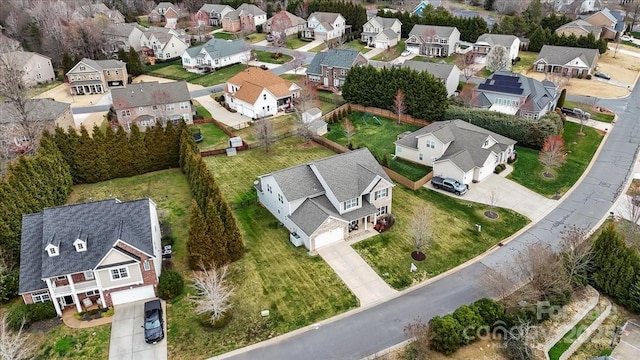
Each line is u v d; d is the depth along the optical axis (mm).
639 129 69938
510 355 33406
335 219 45125
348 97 79938
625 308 38656
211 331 36125
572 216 50188
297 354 34125
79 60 103500
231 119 79188
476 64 100188
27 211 46094
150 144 60156
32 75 102125
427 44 107625
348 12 128125
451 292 39875
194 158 53188
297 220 45938
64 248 37438
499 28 112750
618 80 89812
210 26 147500
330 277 41625
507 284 37969
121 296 38688
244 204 52750
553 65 93625
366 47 117062
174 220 49844
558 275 37781
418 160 61250
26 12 127812
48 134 55625
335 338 35438
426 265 43156
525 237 46938
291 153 65562
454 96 78812
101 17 125438
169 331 36125
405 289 40375
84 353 34250
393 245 45844
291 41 125500
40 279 37281
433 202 53094
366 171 48719
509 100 73125
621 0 146875
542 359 33781
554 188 55562
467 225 48844
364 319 37188
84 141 57312
